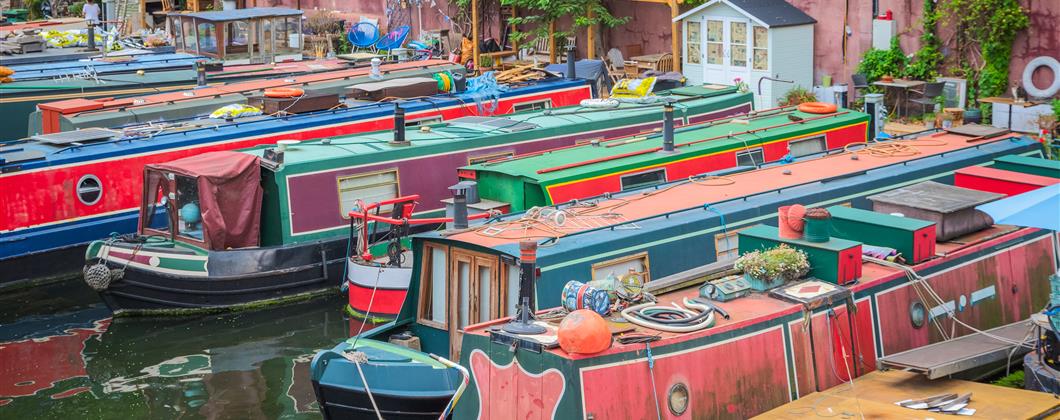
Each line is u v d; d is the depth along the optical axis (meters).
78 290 18.14
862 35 25.22
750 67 26.22
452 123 19.69
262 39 27.84
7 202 17.72
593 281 11.16
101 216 18.61
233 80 25.50
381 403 11.47
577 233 12.85
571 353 9.60
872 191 15.16
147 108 21.41
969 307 12.59
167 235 17.25
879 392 10.80
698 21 27.39
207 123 20.33
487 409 10.25
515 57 33.12
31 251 18.00
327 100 21.30
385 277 15.73
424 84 22.62
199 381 14.22
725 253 13.65
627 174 16.33
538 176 15.50
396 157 17.62
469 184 13.66
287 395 13.71
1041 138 19.75
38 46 28.12
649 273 12.90
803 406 10.48
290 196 16.88
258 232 17.02
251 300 16.94
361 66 27.08
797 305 10.92
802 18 25.84
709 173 15.79
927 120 23.17
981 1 22.91
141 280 16.47
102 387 14.03
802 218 11.77
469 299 12.34
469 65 31.05
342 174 17.22
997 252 12.98
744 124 19.06
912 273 11.90
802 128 18.84
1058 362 11.05
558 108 21.03
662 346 9.96
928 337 12.09
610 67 29.97
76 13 41.88
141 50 28.25
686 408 10.09
